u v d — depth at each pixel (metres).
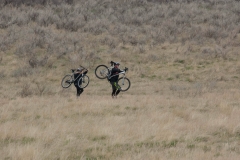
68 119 41.53
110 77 61.97
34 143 30.42
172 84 79.94
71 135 34.25
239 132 36.88
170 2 170.88
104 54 102.81
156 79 86.31
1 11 136.12
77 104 51.47
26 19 130.25
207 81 84.31
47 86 73.81
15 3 149.12
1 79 81.94
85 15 138.88
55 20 132.62
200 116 43.88
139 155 27.78
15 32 115.69
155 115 42.75
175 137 33.88
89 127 36.97
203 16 147.75
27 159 25.66
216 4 171.12
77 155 28.31
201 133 36.03
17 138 32.44
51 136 32.78
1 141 31.48
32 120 40.91
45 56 94.31
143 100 56.53
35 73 86.44
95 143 31.52
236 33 126.00
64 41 110.69
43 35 114.25
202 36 123.06
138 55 103.75
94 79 84.69
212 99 58.31
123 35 120.12
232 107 49.50
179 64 97.56
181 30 127.94
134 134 34.62
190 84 80.94
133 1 167.50
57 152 28.69
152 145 31.78
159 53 105.56
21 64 93.00
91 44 110.06
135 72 90.06
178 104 53.28
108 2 166.50
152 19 140.75
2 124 37.53
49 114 44.25
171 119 41.09
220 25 136.12
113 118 41.62
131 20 138.12
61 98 59.62
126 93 70.25
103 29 126.06
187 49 108.38
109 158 27.48
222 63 98.19
